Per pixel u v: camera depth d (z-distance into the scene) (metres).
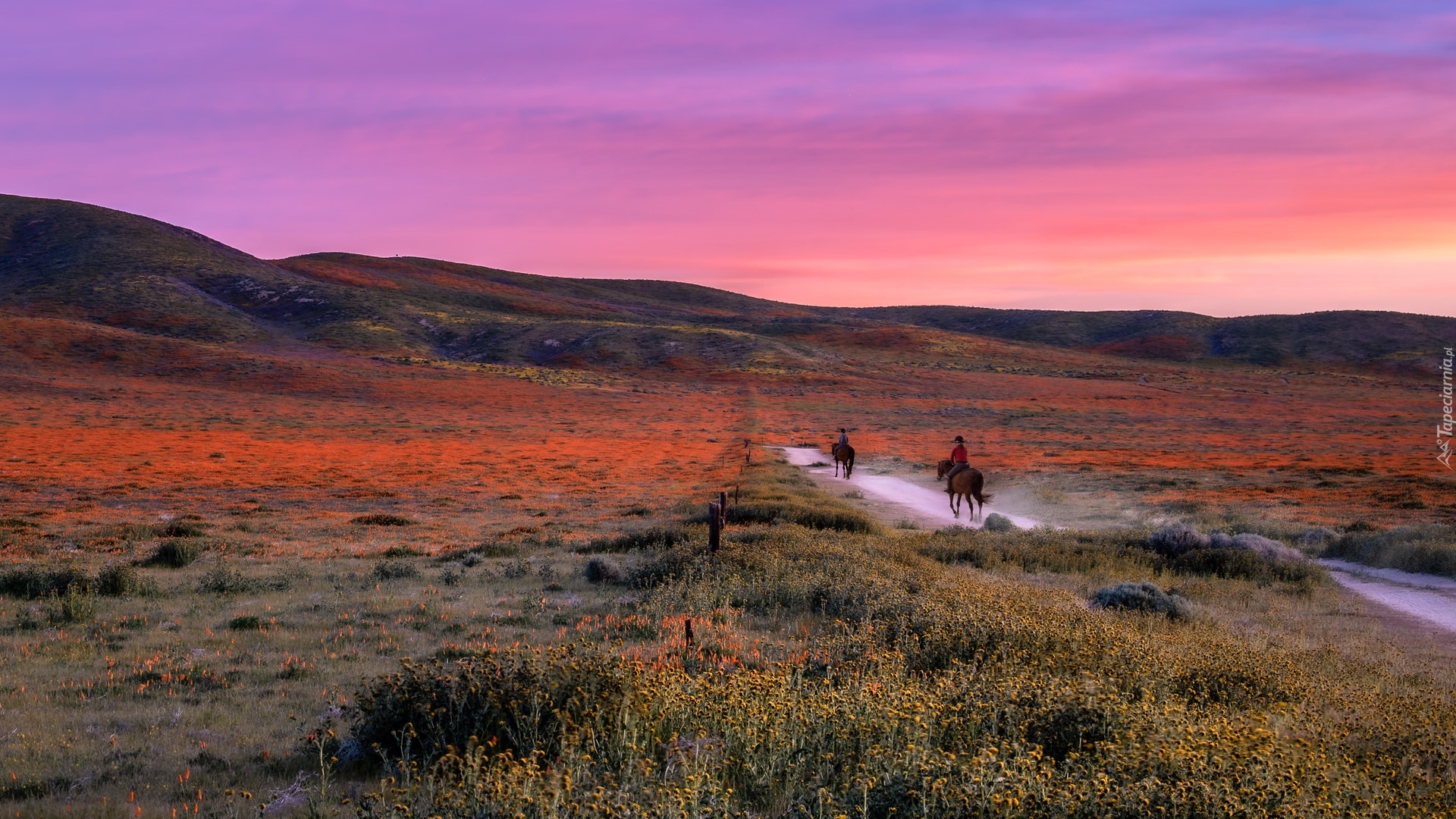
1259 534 27.03
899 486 42.88
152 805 6.68
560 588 17.47
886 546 21.12
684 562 17.67
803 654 11.16
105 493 38.16
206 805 6.63
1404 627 15.67
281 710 9.42
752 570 17.17
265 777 7.32
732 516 27.36
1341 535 25.77
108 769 7.54
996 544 22.83
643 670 8.34
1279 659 10.45
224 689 10.36
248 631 13.70
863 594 14.64
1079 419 98.75
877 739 6.69
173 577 19.19
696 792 5.23
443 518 33.00
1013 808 4.90
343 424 79.62
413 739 7.45
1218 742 6.02
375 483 44.47
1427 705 8.87
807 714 6.96
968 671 9.06
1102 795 5.00
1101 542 23.28
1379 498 35.97
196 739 8.39
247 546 25.02
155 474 45.22
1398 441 76.88
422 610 15.16
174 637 13.21
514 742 6.73
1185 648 10.88
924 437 77.88
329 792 6.78
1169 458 58.69
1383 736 7.45
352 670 11.14
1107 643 10.49
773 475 42.56
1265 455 61.81
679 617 13.82
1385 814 5.42
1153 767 5.62
